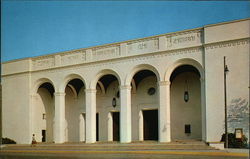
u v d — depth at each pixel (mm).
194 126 32781
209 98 28062
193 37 29516
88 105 34500
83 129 40562
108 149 28938
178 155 24203
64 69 36562
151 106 35406
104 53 34094
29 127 38344
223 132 27250
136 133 36062
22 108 39188
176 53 30062
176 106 34000
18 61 40156
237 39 27312
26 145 36375
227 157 22562
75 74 35750
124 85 32375
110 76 37594
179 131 33500
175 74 34281
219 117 27516
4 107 40688
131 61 32281
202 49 28969
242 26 27297
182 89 33938
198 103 32875
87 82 34781
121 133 32000
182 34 30047
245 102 26703
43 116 41219
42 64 38469
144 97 36062
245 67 27000
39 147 34219
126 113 32031
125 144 30062
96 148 30000
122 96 32406
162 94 30234
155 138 35344
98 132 39062
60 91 36656
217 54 28078
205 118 28281
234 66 27391
